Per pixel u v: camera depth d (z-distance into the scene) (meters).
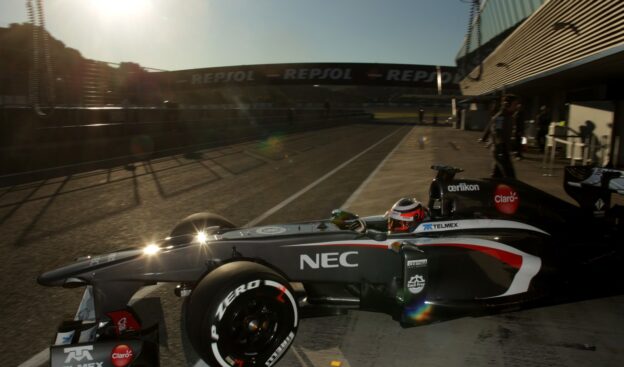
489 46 26.98
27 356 3.04
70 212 7.46
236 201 8.22
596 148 12.28
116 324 2.67
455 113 38.34
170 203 8.12
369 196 8.41
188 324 2.68
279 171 12.19
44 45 8.38
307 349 3.12
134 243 5.74
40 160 13.83
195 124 26.61
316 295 3.59
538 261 3.74
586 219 4.22
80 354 2.39
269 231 3.53
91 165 13.49
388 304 3.62
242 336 2.74
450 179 4.11
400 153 16.47
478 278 3.55
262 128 34.19
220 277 2.69
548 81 13.47
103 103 28.09
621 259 3.98
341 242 3.39
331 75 54.69
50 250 5.43
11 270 4.73
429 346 3.15
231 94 72.56
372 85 53.88
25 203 8.21
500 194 3.95
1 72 18.78
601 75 11.17
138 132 20.86
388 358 3.00
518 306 3.57
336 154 16.66
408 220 3.65
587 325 3.45
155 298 3.95
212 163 14.12
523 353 3.05
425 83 51.78
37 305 3.86
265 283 2.75
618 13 7.62
